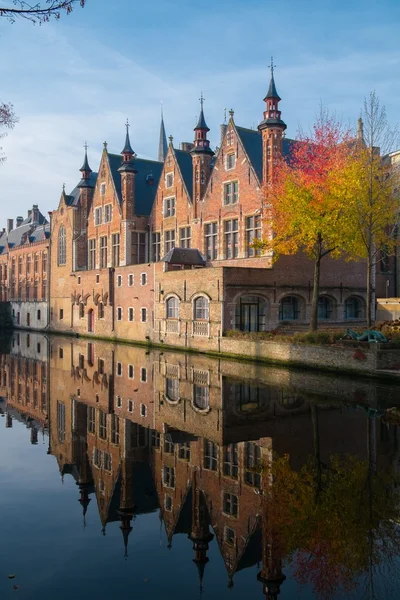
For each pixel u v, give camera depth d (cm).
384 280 4591
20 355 4225
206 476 1303
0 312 8306
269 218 3525
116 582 857
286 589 828
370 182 2917
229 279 3675
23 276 8131
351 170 2948
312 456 1406
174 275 4228
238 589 833
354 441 1529
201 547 973
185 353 3988
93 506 1168
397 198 3173
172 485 1255
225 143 4412
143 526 1072
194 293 3959
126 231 5475
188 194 4931
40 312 7331
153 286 4572
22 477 1363
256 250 4022
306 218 2972
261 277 3797
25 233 8444
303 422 1756
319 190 2998
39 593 819
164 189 5284
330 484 1210
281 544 964
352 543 958
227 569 902
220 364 3278
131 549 975
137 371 3117
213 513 1104
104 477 1339
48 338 6022
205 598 809
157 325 4509
